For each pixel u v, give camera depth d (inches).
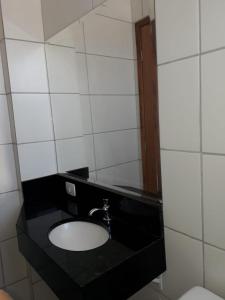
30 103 53.8
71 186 55.3
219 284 28.5
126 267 30.9
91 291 27.5
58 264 31.1
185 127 28.7
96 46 45.6
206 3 24.7
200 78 26.4
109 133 45.9
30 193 55.4
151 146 36.4
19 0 50.9
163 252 34.6
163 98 30.6
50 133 57.3
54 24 50.6
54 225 44.6
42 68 54.9
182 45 27.5
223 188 26.3
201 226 29.1
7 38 49.8
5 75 52.3
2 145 54.9
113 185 46.1
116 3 39.4
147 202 36.5
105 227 41.0
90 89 48.8
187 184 29.7
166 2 28.2
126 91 40.9
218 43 24.4
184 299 27.4
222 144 25.6
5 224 57.1
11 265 58.6
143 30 36.1
